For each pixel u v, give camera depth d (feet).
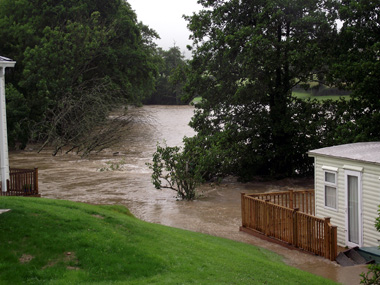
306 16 80.53
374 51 71.15
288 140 88.12
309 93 114.11
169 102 393.09
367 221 40.98
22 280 25.04
